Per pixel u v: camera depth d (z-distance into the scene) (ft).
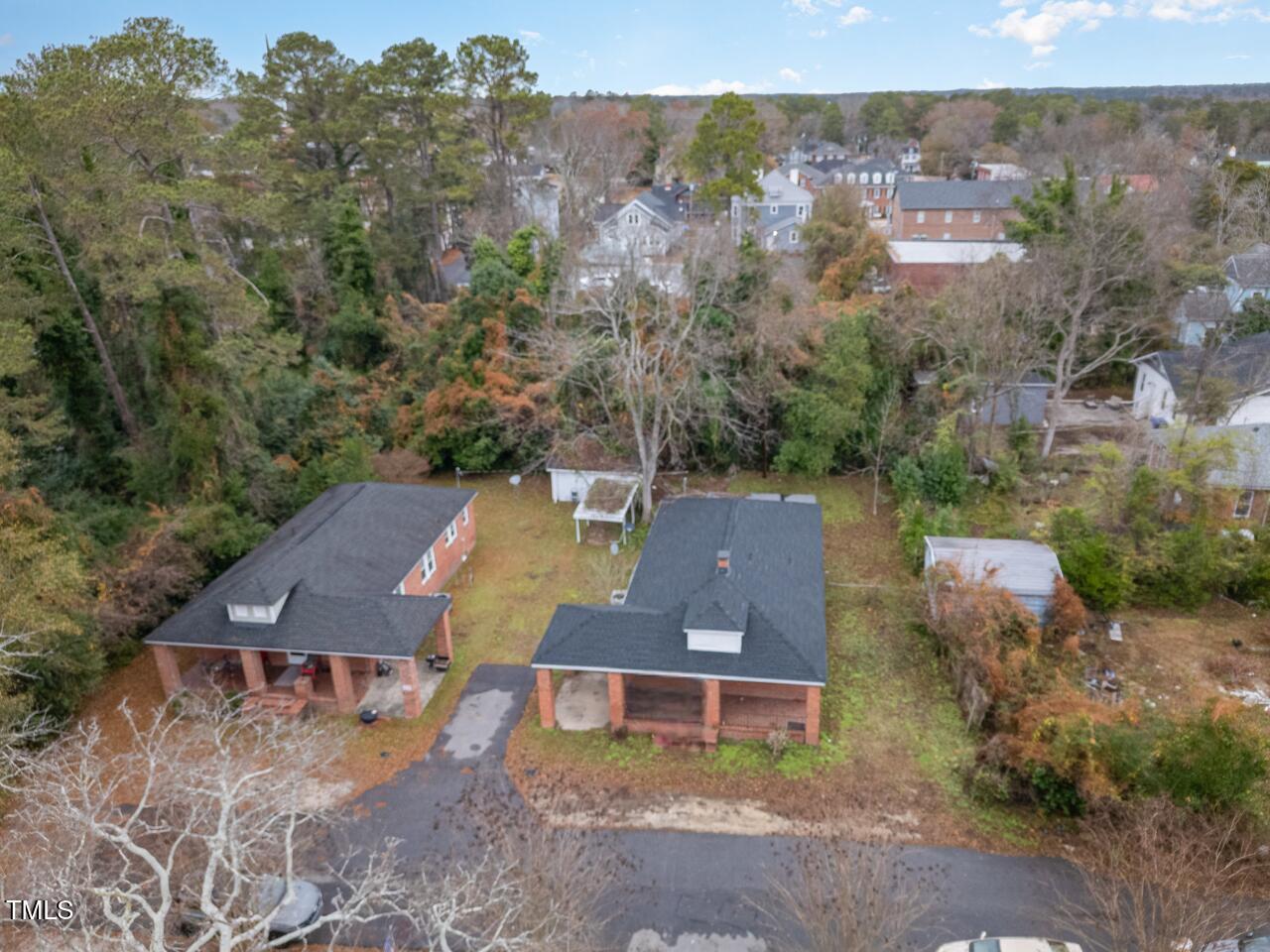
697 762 67.26
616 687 68.90
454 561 99.86
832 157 395.34
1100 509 94.12
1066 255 121.60
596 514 104.12
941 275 161.48
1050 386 129.18
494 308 131.03
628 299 114.62
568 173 181.37
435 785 65.46
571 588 95.40
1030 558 85.92
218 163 102.32
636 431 104.53
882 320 122.93
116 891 37.29
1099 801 56.95
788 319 119.44
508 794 64.34
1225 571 86.94
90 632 74.38
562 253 137.90
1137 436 104.47
